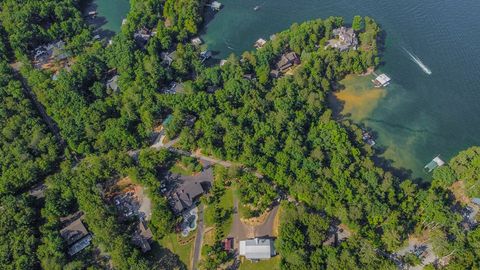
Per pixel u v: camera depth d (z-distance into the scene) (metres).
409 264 177.62
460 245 174.50
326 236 182.38
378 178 198.75
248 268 178.12
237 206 197.00
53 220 186.38
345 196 192.00
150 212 195.62
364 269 168.75
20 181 197.88
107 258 180.62
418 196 193.50
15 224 183.25
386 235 178.62
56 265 170.00
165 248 184.25
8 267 169.62
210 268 173.50
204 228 190.50
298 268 170.88
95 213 184.62
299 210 185.88
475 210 196.38
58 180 198.12
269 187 196.38
